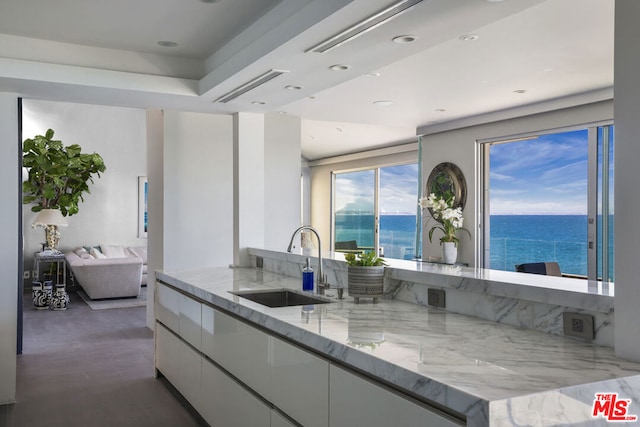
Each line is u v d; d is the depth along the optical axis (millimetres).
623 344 1783
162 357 4375
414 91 5562
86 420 3613
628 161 1733
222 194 6320
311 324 2338
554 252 9266
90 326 6680
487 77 5000
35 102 9938
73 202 9516
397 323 2359
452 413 1542
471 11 2436
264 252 4504
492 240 10031
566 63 4551
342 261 3420
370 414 1837
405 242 11859
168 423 3574
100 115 10461
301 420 2266
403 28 2650
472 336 2111
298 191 7020
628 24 1721
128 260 8711
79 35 3713
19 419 3623
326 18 2523
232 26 3555
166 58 4195
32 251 9742
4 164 3928
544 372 1640
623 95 1739
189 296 3785
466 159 7250
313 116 7027
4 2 3133
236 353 2920
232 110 4773
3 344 3924
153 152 6406
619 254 1783
